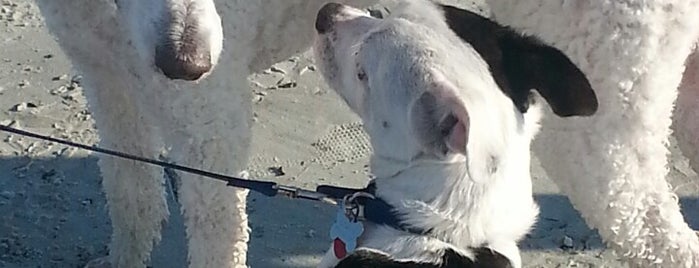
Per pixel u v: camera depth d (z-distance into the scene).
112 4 0.91
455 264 0.82
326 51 0.91
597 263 1.11
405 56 0.83
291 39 1.06
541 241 1.14
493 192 0.83
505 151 0.82
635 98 0.91
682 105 1.04
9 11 1.58
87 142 1.29
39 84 1.41
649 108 0.91
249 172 1.23
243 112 0.97
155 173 1.07
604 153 0.93
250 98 1.01
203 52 0.79
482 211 0.83
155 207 1.08
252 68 1.07
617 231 0.95
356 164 1.26
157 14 0.79
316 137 1.30
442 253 0.83
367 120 0.87
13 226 1.17
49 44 1.50
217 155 0.96
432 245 0.83
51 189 1.22
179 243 1.15
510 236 0.84
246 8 0.97
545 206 1.18
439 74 0.82
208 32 0.80
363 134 1.30
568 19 0.90
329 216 1.18
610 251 1.09
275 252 1.13
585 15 0.89
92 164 1.26
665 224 0.94
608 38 0.89
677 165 1.22
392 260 0.83
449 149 0.80
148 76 0.93
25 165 1.26
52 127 1.32
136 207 1.08
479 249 0.83
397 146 0.84
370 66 0.86
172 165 0.92
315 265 1.12
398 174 0.85
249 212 1.18
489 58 0.85
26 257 1.13
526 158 0.85
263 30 1.02
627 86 0.90
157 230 1.10
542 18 0.92
